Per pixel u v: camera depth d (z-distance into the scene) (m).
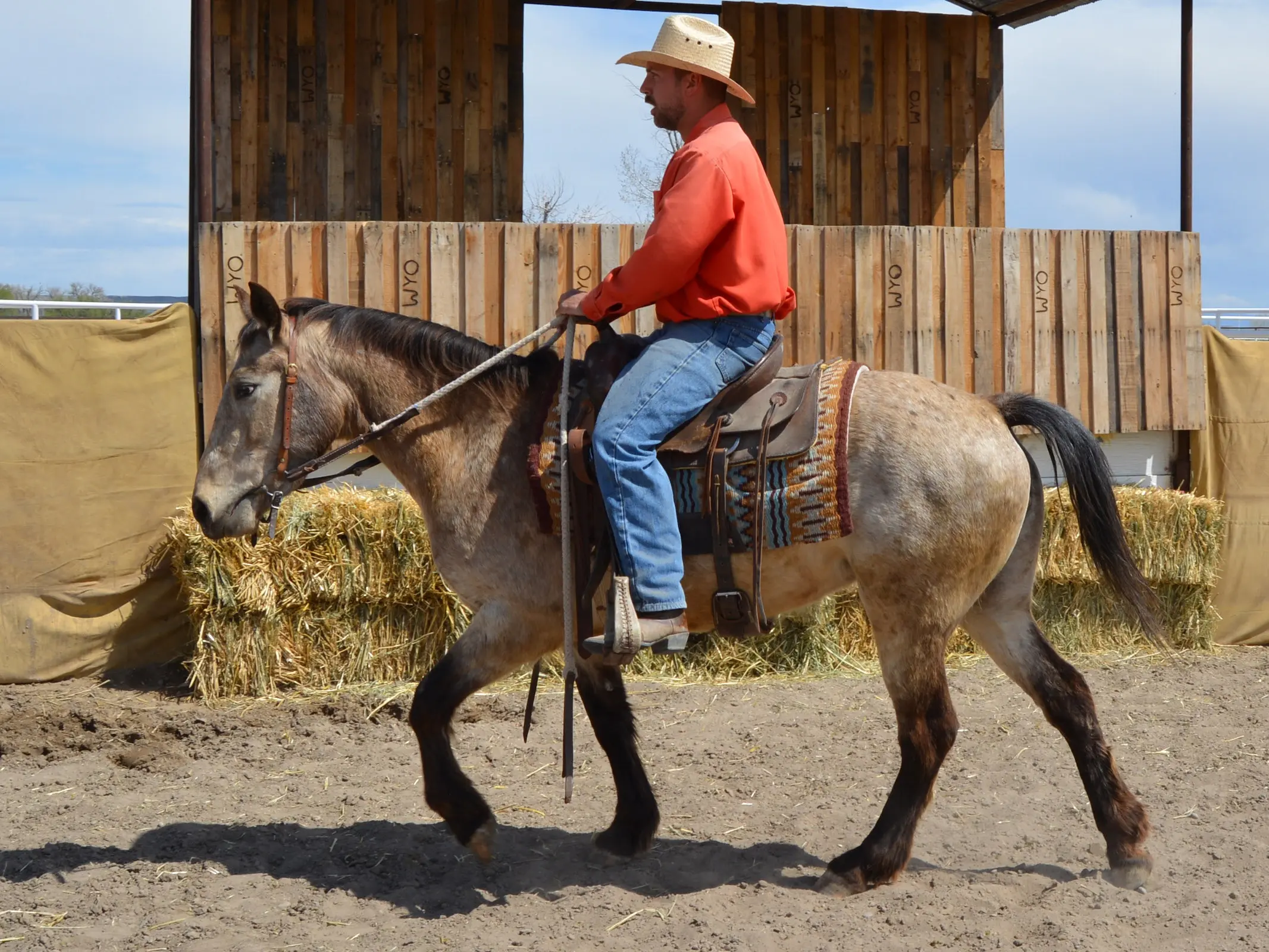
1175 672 7.03
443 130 9.08
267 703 6.12
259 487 3.93
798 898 3.68
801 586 3.80
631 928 3.50
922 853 4.20
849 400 3.68
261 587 6.13
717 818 4.57
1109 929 3.47
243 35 8.66
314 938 3.47
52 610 6.57
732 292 3.64
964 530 3.62
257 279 6.62
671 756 5.37
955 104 9.87
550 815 4.64
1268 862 4.04
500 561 3.85
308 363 3.94
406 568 6.30
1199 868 3.97
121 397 6.64
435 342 3.98
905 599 3.64
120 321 6.63
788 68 9.56
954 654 7.25
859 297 7.29
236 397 3.91
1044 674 3.93
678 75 3.83
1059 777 5.05
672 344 3.65
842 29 9.64
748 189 3.63
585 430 3.68
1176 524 7.36
